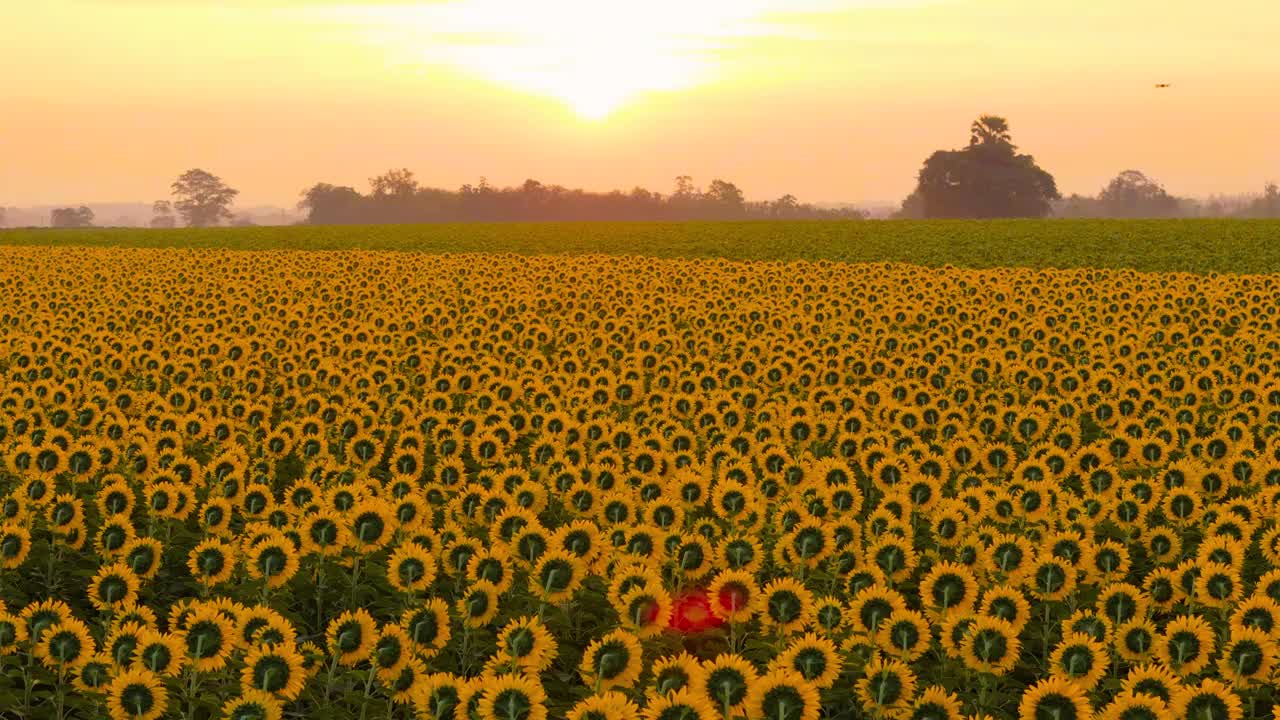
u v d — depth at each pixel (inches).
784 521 426.3
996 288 1289.4
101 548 402.9
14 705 310.3
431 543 383.6
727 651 356.2
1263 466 507.2
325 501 433.1
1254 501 456.8
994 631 311.9
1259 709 323.6
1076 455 525.0
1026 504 449.4
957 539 416.5
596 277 1435.8
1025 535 437.7
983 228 2960.1
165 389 788.0
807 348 886.4
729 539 389.7
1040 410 638.5
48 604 317.7
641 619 334.0
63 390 676.7
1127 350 890.7
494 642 347.9
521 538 372.8
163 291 1320.1
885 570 383.6
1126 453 540.7
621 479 465.1
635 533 384.5
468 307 1175.6
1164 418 626.8
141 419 622.2
